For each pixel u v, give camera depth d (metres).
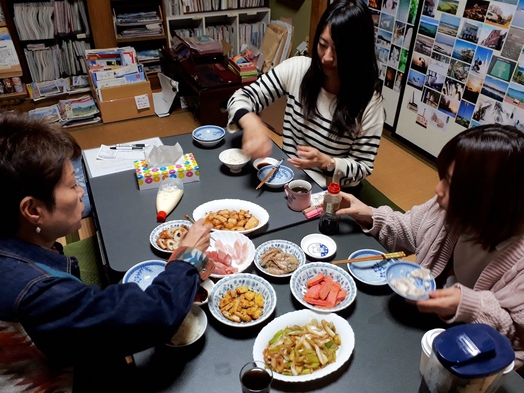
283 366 0.89
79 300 0.73
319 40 1.55
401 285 1.04
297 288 1.10
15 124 0.73
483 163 0.89
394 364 0.93
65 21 3.54
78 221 0.84
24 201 0.72
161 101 3.90
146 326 0.77
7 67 3.35
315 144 1.85
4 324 0.70
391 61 3.26
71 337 0.73
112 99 3.48
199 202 1.47
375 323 1.03
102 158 1.74
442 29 2.73
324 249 1.27
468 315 0.95
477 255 1.13
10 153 0.69
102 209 1.42
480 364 0.73
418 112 3.10
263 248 1.23
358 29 1.46
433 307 0.97
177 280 0.86
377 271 1.18
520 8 2.24
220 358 0.93
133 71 3.48
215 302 1.04
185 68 3.45
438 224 1.22
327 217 1.31
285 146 1.98
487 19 2.43
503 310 0.95
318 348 0.92
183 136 1.93
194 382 0.88
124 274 1.16
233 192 1.54
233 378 0.89
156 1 3.85
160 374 0.89
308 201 1.43
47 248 0.86
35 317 0.71
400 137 3.34
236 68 3.39
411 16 2.96
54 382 0.82
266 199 1.50
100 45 3.66
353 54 1.51
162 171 1.52
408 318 1.04
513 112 2.43
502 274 1.02
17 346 0.73
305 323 1.00
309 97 1.74
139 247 1.25
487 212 0.93
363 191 2.38
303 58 1.87
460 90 2.72
